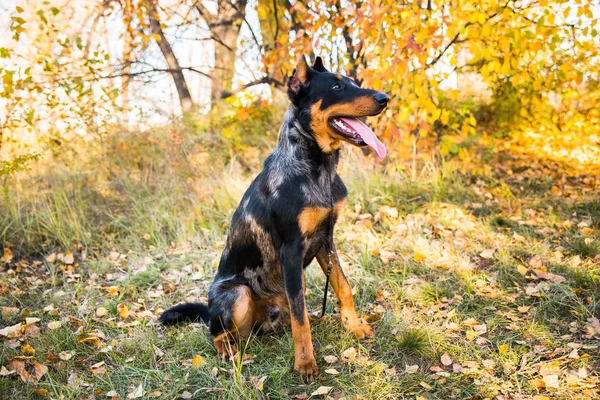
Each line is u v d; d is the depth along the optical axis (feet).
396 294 14.24
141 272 16.88
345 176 23.21
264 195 11.85
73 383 10.93
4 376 11.25
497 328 12.48
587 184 23.45
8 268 18.15
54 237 20.15
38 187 22.82
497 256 16.21
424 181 22.89
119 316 14.33
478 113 33.68
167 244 19.80
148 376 11.16
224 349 11.88
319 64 12.30
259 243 12.01
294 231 11.28
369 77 19.43
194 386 10.90
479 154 27.35
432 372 11.00
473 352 11.51
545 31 18.35
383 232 19.04
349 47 24.18
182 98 31.48
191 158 25.09
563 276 14.74
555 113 31.22
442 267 15.94
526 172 25.76
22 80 21.47
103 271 17.67
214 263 17.33
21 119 22.61
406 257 16.53
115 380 11.20
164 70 26.94
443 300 13.94
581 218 19.29
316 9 21.33
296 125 11.60
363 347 11.79
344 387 10.49
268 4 26.32
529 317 12.75
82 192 22.85
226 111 28.96
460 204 21.16
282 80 27.25
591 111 33.35
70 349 12.51
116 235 20.76
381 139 22.45
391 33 18.80
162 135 26.32
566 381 10.12
